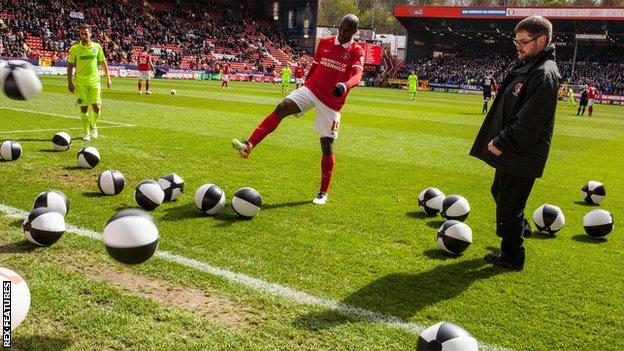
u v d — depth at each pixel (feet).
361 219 19.31
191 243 15.38
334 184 25.29
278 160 30.60
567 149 46.75
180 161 28.09
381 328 10.95
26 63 17.95
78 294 11.61
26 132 34.27
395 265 14.75
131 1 181.78
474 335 10.94
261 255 14.79
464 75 215.51
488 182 28.53
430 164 33.22
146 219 10.30
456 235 15.62
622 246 18.04
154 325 10.52
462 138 49.49
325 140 20.95
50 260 13.42
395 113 76.79
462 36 238.89
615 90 186.60
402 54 290.56
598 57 210.79
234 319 11.01
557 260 16.15
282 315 11.29
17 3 143.64
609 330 11.57
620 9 175.73
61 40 141.79
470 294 13.06
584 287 14.01
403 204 22.11
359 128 52.95
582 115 102.22
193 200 20.30
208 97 82.84
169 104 64.85
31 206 17.94
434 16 207.82
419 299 12.55
